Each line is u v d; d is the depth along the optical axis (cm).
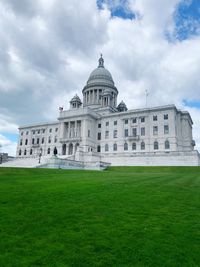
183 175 3684
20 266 714
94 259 764
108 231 985
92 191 1808
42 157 8775
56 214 1192
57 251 809
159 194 1747
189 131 9981
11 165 7438
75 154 8462
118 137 10069
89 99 13000
